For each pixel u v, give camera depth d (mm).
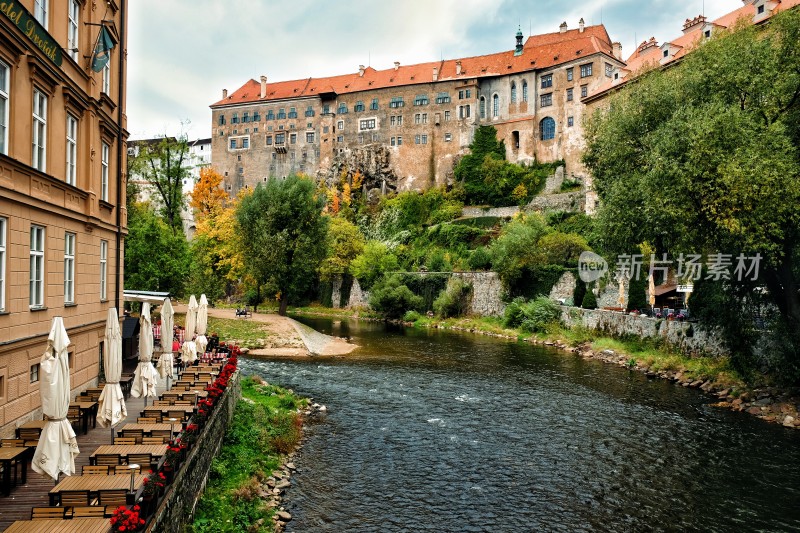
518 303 54438
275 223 53094
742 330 26547
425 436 20375
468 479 16406
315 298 83750
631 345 37531
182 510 10859
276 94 118250
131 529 7680
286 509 14016
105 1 18625
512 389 28203
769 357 25891
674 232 25266
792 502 15156
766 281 25344
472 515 14078
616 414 23531
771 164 21000
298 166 113875
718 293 26625
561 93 88000
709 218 22359
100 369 18656
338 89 112750
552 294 54094
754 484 16297
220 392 16172
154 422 14039
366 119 107938
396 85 105438
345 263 78938
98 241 18250
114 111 19984
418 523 13562
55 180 14188
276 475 16031
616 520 14016
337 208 97375
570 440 20078
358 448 18953
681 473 17109
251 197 55094
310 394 26859
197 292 51625
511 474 16844
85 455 12539
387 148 105000
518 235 57594
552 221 71250
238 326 44594
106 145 19438
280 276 53188
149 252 40969
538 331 48969
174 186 53188
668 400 26000
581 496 15375
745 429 21484
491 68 98938
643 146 28891
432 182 101250
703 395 27000
